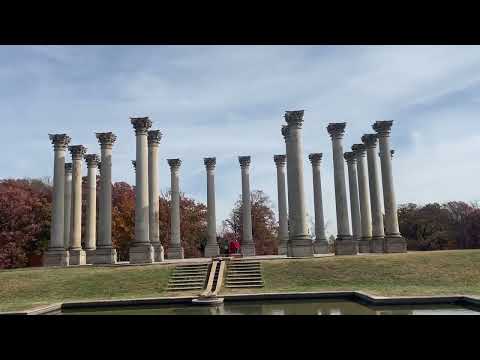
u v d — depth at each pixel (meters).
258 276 31.86
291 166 40.50
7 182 75.25
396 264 32.09
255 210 92.31
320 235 58.25
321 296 25.83
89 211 50.72
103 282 31.77
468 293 23.22
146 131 44.16
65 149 47.12
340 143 46.44
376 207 48.84
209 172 58.31
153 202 49.06
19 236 64.19
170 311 22.97
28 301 27.67
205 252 56.53
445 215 88.69
